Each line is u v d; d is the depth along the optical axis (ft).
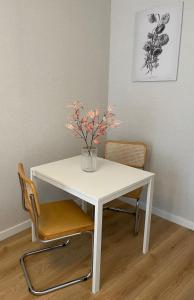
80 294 5.35
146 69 8.14
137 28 8.13
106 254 6.66
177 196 8.17
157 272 6.05
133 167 7.47
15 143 6.94
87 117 6.98
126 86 8.85
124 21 8.48
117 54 8.89
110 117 7.33
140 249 6.91
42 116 7.43
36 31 6.79
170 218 8.40
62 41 7.48
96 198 4.95
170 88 7.73
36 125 7.34
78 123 7.16
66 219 5.62
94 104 9.01
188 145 7.64
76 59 8.02
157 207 8.77
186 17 7.07
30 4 6.52
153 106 8.25
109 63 9.20
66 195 8.76
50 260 6.38
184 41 7.20
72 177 6.00
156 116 8.23
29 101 7.02
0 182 6.83
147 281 5.76
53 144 7.94
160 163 8.42
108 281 5.72
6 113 6.57
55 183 5.90
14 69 6.51
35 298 5.22
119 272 6.01
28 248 6.77
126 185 5.57
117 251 6.79
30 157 7.40
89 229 5.43
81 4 7.77
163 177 8.42
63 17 7.36
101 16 8.46
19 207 7.42
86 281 5.71
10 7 6.14
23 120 6.99
